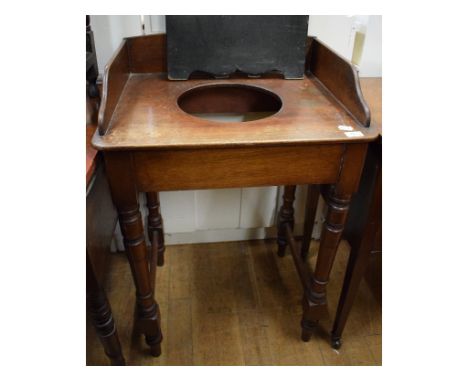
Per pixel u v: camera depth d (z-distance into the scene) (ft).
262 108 3.41
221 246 4.94
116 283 4.35
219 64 3.26
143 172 2.38
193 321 3.92
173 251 4.84
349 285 3.25
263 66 3.30
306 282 3.50
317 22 3.66
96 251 2.38
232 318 3.96
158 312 3.29
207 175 2.43
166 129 2.39
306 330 3.61
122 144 2.19
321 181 2.61
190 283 4.38
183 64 3.21
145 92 2.98
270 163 2.45
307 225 4.45
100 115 2.27
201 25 3.11
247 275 4.50
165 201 4.54
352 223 3.14
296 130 2.42
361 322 3.95
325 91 3.11
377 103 3.00
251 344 3.70
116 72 2.75
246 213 4.79
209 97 3.34
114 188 2.41
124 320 3.92
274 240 5.06
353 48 3.84
